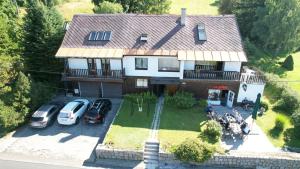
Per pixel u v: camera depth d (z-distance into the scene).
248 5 53.78
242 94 34.38
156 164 26.33
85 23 36.31
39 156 26.67
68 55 32.66
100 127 31.11
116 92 36.62
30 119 31.12
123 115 32.41
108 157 26.84
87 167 25.52
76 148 27.84
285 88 36.66
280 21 47.50
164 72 34.41
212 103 35.34
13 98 30.64
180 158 25.39
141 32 35.09
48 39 35.47
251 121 31.88
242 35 56.97
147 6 54.78
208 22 35.81
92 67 35.25
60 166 25.45
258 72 36.28
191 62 33.66
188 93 34.66
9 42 34.84
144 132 29.31
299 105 33.38
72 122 30.86
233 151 26.70
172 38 34.47
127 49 33.59
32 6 35.03
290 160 25.67
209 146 25.92
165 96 35.03
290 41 48.41
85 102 33.97
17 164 25.58
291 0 46.12
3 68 31.58
